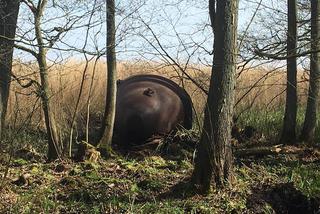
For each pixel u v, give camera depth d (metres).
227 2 6.20
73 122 8.05
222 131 6.32
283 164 8.08
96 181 6.84
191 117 9.72
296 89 9.41
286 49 8.38
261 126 10.46
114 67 8.29
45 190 6.44
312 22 8.95
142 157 8.45
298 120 10.78
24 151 8.19
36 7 6.96
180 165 7.66
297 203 6.80
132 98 9.13
